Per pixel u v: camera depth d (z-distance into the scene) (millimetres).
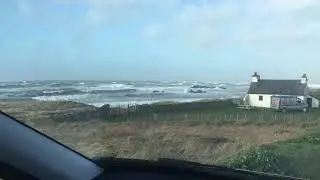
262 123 45031
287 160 11617
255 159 11086
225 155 17141
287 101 80250
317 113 70938
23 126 2602
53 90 146375
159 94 157625
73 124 35625
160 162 2846
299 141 20469
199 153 18797
